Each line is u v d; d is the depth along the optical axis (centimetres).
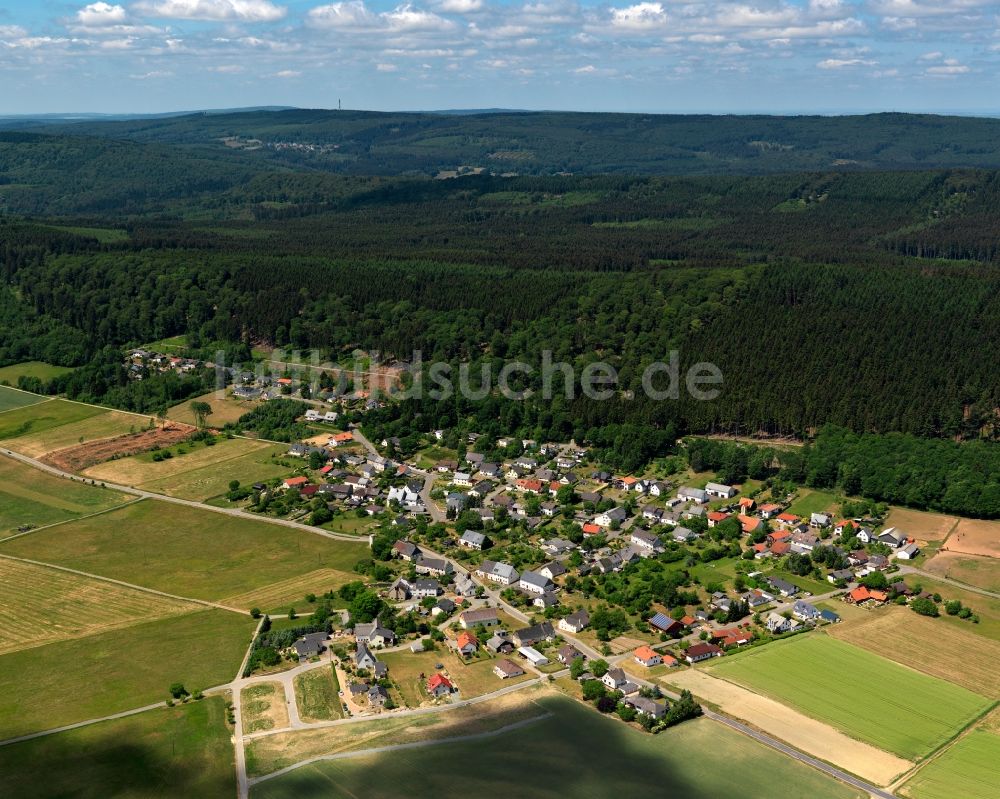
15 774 17662
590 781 17300
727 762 17925
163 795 17100
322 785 17238
